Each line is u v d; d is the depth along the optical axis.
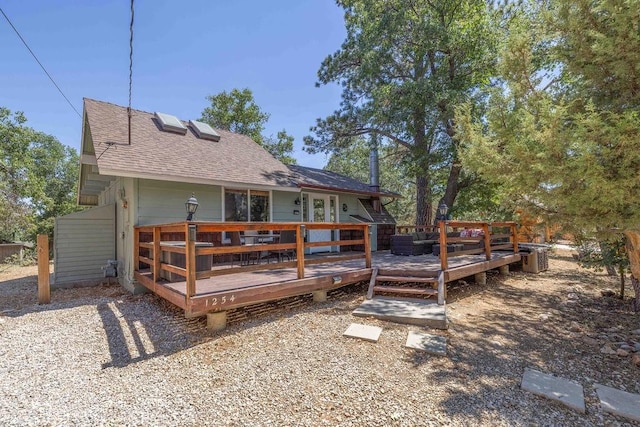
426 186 13.77
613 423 2.54
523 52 4.91
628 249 5.34
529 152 4.15
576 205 3.98
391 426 2.39
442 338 4.04
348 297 5.95
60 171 25.62
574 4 4.32
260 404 2.67
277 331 4.27
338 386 2.93
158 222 7.08
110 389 2.92
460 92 10.39
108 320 4.90
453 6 11.36
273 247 4.92
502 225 9.11
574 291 7.12
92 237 8.34
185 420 2.46
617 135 3.41
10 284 8.73
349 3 13.54
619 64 3.89
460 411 2.59
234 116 23.28
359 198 12.73
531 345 4.06
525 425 2.45
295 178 10.03
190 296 3.96
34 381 3.06
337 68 13.55
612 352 3.84
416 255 9.67
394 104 11.35
